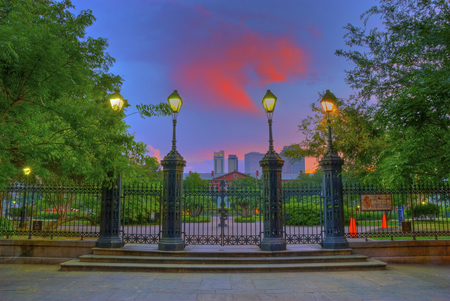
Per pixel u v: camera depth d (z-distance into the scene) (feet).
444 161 22.58
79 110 22.17
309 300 19.54
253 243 32.07
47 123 24.41
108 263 27.76
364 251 30.30
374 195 31.65
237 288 21.91
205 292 21.04
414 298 19.83
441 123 19.52
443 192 31.35
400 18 22.26
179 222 30.42
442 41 18.84
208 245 32.63
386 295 20.42
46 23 19.30
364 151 41.68
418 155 24.07
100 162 27.14
